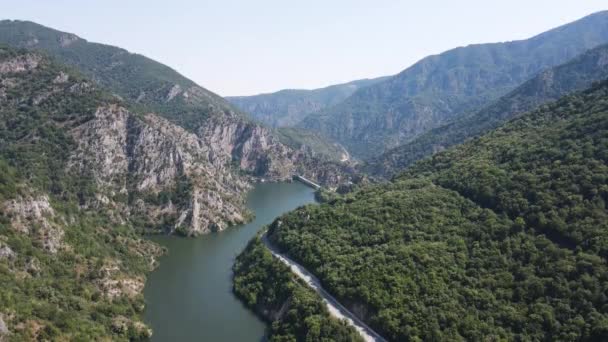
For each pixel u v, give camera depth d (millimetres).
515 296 115250
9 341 96000
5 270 120375
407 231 153500
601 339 95750
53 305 119375
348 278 139125
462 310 115125
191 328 136500
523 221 134625
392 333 116562
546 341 102062
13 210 140750
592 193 130625
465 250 136250
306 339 120188
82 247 156125
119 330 126500
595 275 108188
